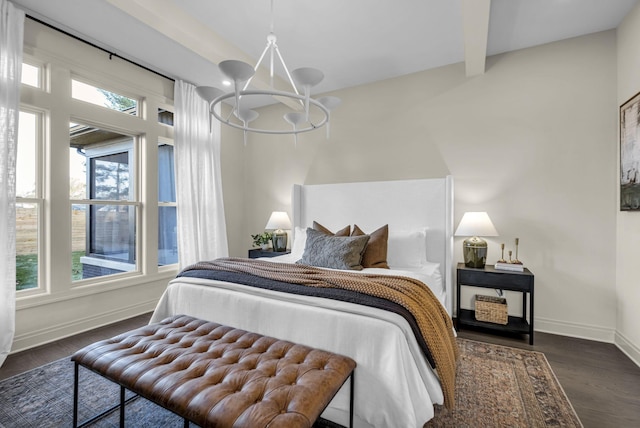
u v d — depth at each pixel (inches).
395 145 138.4
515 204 115.7
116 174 125.0
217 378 48.4
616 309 100.5
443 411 65.2
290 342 60.9
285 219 157.4
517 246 113.3
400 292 63.7
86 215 115.3
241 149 181.3
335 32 105.5
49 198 101.0
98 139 118.7
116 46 113.0
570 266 107.3
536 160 112.8
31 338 96.3
